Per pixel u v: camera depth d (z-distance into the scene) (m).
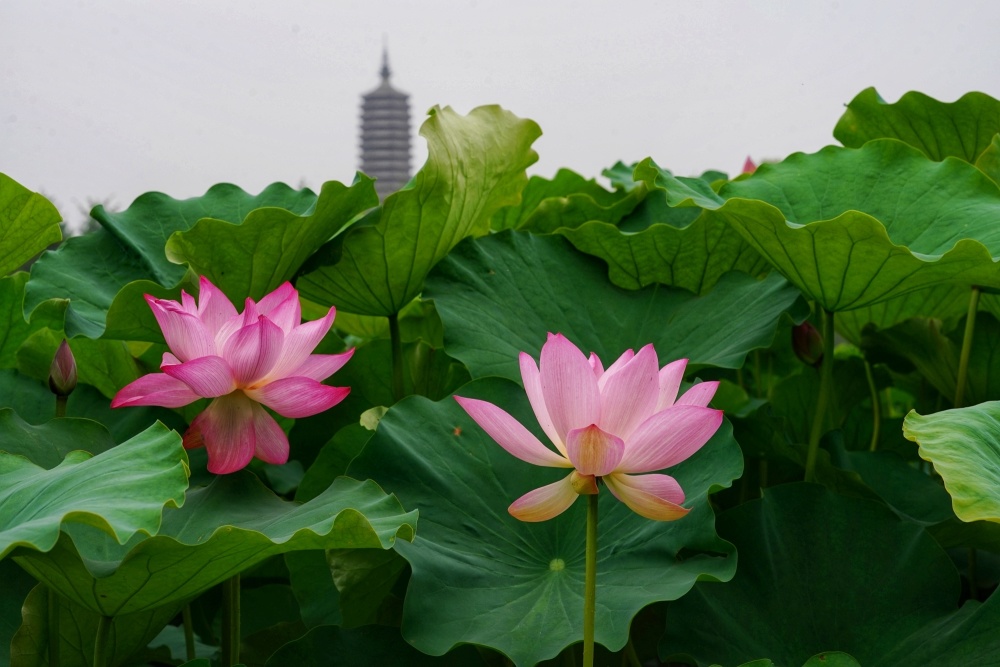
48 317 2.08
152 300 1.49
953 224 1.95
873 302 1.90
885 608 1.58
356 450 2.04
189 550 1.18
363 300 2.30
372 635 1.53
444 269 2.20
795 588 1.62
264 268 2.08
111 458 1.32
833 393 2.60
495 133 2.31
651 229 2.31
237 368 1.47
